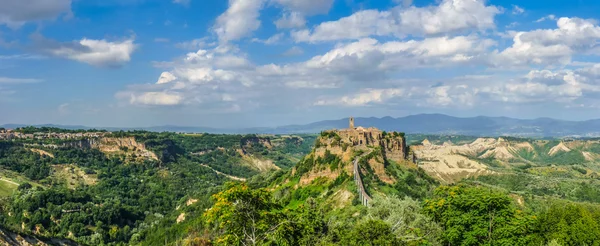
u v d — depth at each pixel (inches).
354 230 2901.1
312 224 3134.8
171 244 7327.8
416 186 7598.4
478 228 3395.7
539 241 3523.6
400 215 3425.2
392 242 2755.9
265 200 2819.9
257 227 2679.6
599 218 3919.8
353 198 5930.1
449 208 3599.9
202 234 6220.5
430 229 3341.5
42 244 7244.1
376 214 3604.8
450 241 3408.0
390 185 7155.5
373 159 7736.2
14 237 6870.1
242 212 2728.8
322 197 6899.6
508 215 3459.6
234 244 2657.5
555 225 3641.7
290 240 2854.3
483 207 3432.6
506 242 3331.7
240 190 2714.1
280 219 2839.6
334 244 2842.0
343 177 7253.9
